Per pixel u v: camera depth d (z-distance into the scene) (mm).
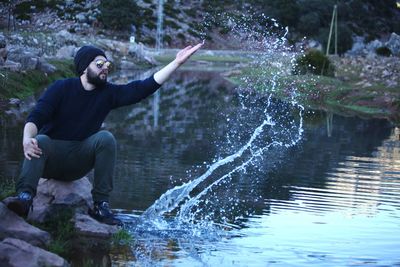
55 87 5414
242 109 15477
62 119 5449
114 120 12867
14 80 16766
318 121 13906
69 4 53938
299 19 53750
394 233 5613
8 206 4953
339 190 7203
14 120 11773
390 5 76000
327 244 5258
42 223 5328
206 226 5699
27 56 19328
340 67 26156
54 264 4340
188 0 58344
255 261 4797
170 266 4613
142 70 29750
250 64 28391
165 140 10477
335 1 61406
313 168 8484
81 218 5402
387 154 9828
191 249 5043
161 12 54938
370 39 64250
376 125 13625
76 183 5820
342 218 6047
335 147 10359
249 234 5488
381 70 24359
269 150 9898
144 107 15367
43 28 49969
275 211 6250
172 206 6312
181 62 5547
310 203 6605
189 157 9008
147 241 5211
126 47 35188
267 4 54094
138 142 10133
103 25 51812
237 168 8359
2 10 51656
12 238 4508
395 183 7645
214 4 56094
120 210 6047
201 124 12664
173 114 14203
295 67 22016
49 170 5547
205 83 23016
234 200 6652
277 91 19500
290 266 4699
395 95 17734
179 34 52688
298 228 5695
